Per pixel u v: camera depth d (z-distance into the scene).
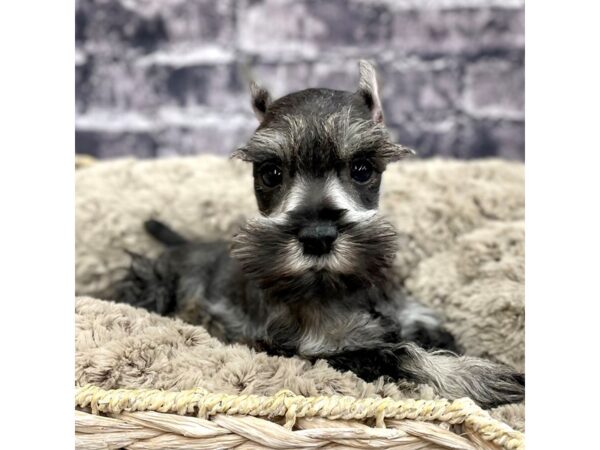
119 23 0.53
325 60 0.53
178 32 0.53
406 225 0.36
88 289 0.37
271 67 0.53
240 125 0.54
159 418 0.20
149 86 0.54
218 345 0.24
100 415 0.20
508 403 0.24
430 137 0.54
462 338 0.30
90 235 0.38
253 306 0.27
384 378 0.23
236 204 0.39
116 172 0.42
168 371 0.22
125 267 0.37
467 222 0.36
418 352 0.24
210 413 0.20
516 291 0.29
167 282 0.34
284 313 0.25
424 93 0.53
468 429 0.20
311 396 0.20
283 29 0.53
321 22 0.53
